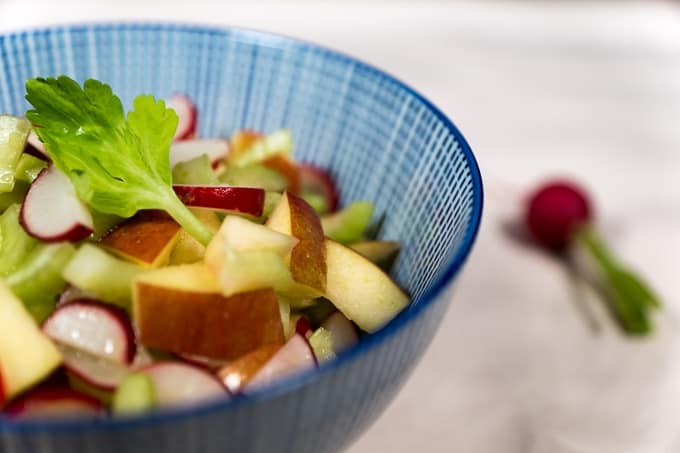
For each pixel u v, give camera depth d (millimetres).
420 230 318
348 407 254
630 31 709
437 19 701
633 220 533
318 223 308
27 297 279
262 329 276
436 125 324
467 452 391
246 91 374
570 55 677
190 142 344
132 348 272
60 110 296
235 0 690
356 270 304
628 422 412
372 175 349
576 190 507
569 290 481
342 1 709
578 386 426
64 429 221
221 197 303
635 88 646
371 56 644
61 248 280
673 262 505
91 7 646
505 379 426
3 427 222
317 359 288
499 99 623
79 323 272
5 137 309
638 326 453
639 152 588
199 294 269
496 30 697
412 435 395
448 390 417
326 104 364
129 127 298
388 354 252
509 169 562
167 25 369
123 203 289
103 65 367
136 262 280
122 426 222
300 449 257
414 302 301
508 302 469
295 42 366
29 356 263
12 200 308
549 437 402
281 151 356
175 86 375
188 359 272
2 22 606
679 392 426
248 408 230
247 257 273
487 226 530
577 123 609
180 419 224
